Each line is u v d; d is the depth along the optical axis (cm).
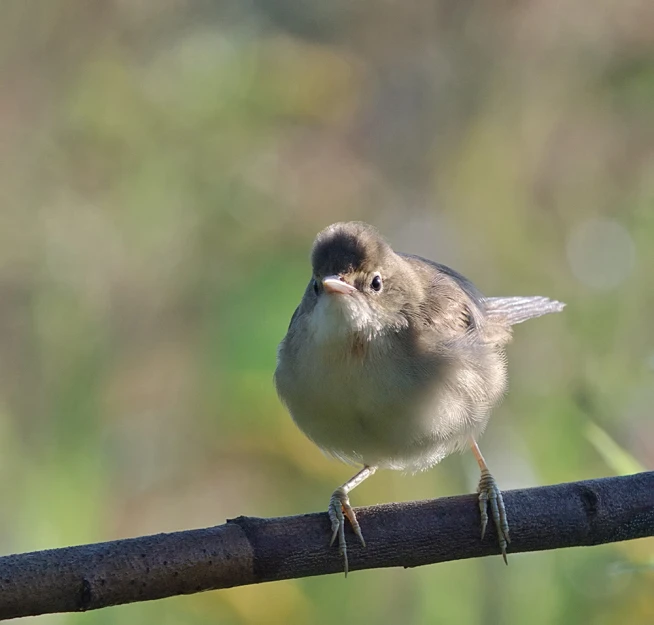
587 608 916
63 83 1380
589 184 1383
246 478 1131
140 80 1388
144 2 1421
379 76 1466
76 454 1109
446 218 1379
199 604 995
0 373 1198
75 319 1241
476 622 924
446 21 1470
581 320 1245
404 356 735
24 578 578
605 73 1409
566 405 1078
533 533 638
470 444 782
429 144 1430
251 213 1351
